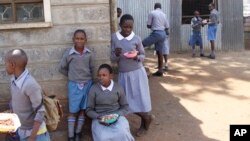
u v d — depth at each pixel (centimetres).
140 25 1277
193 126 573
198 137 533
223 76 901
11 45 500
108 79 469
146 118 530
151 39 869
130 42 503
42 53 506
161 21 867
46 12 493
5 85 506
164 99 709
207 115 623
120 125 458
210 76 902
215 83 833
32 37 501
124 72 509
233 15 1287
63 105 519
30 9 503
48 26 496
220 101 700
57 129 525
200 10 1303
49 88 514
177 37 1288
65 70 504
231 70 969
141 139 526
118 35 505
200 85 816
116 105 479
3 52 500
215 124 581
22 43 501
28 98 346
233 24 1291
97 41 508
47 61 508
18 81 343
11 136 370
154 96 728
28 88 340
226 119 602
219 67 1010
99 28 506
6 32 496
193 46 1191
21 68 343
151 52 1255
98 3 500
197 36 1182
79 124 506
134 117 598
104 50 511
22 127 357
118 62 513
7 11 501
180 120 598
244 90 773
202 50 1195
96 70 513
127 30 500
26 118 353
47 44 504
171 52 1291
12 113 358
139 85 509
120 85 492
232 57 1173
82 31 488
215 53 1256
